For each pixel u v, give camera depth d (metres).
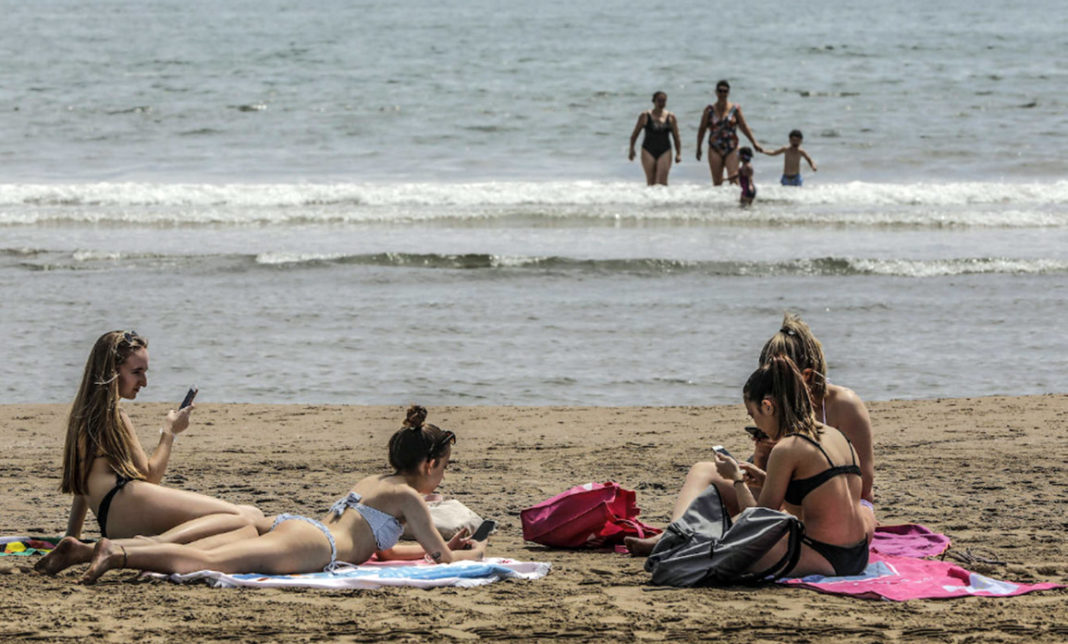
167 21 165.50
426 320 34.59
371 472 20.44
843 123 79.69
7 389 27.81
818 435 13.53
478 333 33.34
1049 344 32.38
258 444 22.88
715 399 27.78
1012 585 12.98
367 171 64.44
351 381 28.86
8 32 145.75
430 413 25.89
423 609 11.89
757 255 43.19
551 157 69.06
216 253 42.72
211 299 36.75
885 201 54.25
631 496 16.39
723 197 54.12
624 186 55.91
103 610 11.52
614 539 15.80
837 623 11.51
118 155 69.12
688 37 141.12
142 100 89.38
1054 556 14.88
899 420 24.86
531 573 13.84
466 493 19.06
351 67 110.69
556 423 25.00
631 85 98.81
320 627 11.13
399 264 41.66
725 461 13.92
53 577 12.89
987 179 62.22
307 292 37.78
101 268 40.75
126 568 13.44
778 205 53.41
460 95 92.56
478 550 14.55
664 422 25.11
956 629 11.32
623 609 12.02
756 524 13.18
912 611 11.99
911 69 107.94
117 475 13.74
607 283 39.28
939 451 22.03
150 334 32.84
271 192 54.31
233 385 28.42
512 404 27.22
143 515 13.65
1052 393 27.92
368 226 49.31
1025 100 88.06
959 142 71.94
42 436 23.53
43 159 67.50
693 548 13.28
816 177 63.06
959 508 17.78
